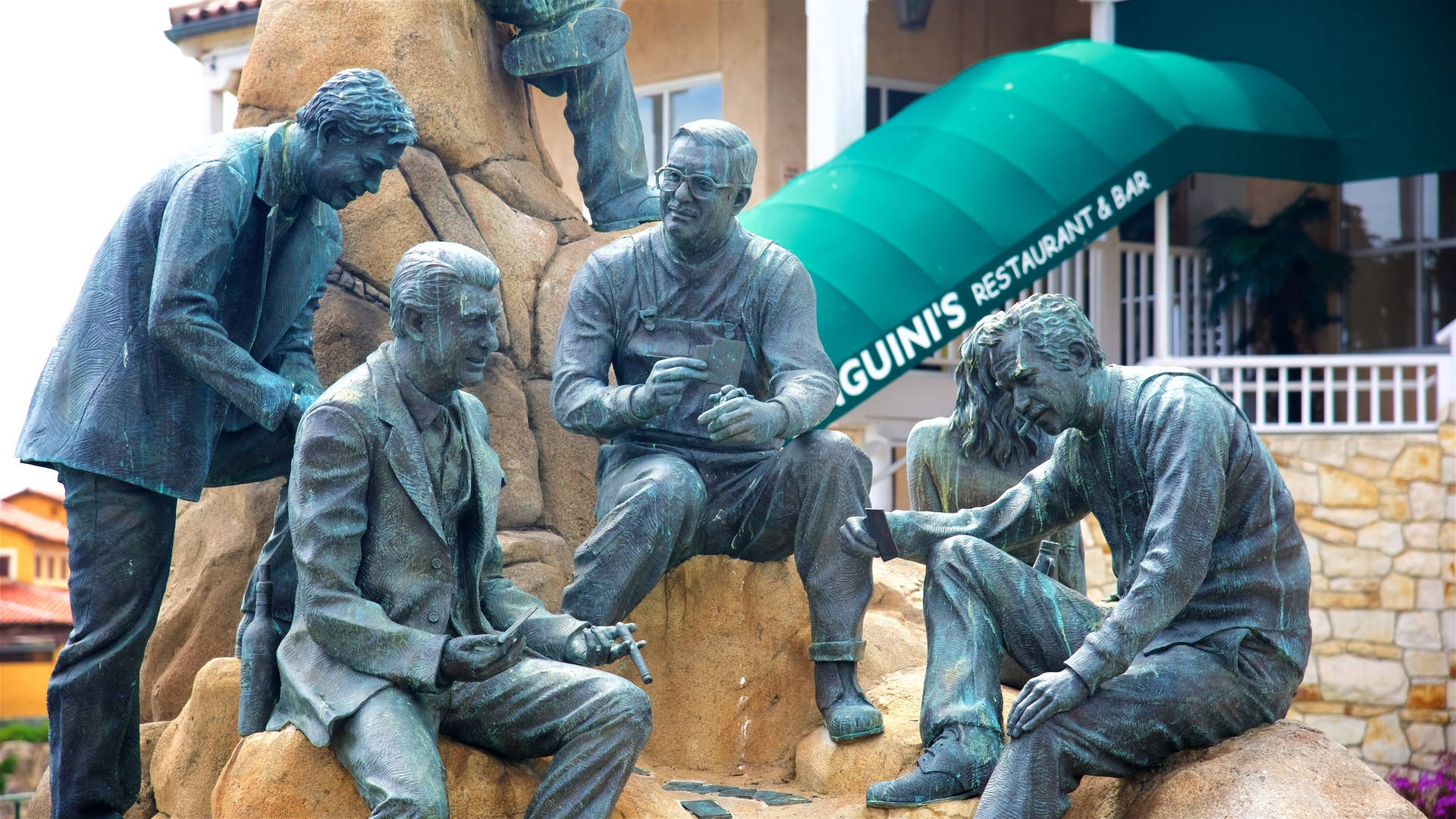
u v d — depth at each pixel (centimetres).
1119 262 1464
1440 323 1552
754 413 567
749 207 1516
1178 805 478
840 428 1427
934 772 518
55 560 2353
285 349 606
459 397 520
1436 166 1404
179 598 698
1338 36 1440
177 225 545
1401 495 1270
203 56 1385
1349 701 1268
